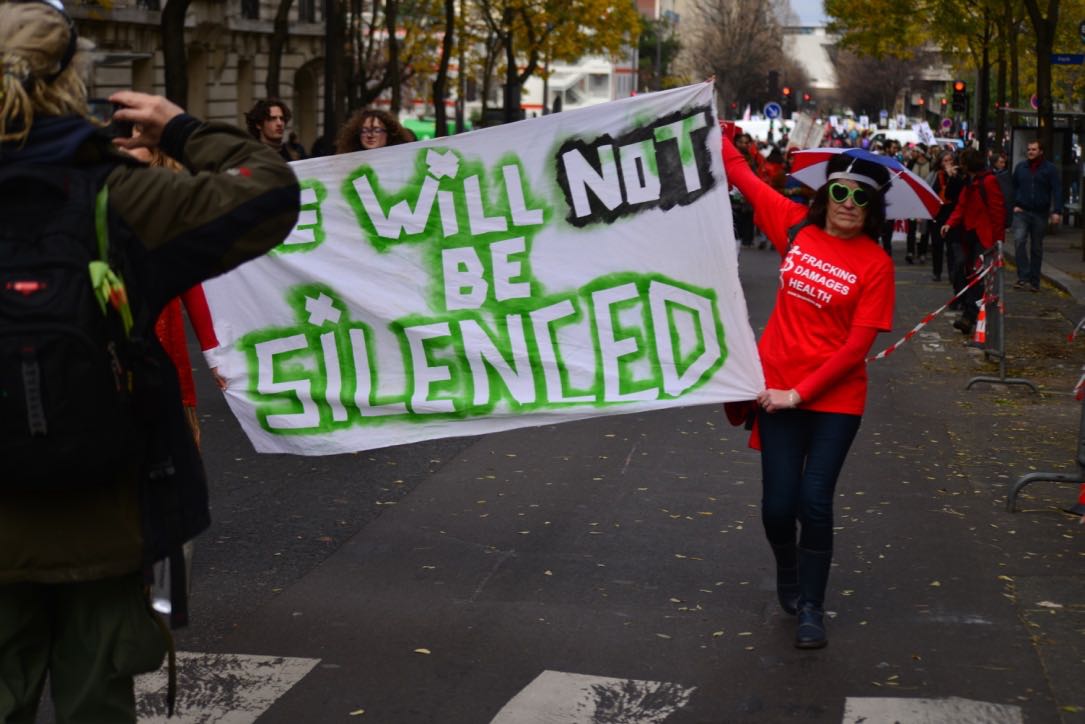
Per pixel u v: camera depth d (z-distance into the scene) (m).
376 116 9.22
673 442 9.73
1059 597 6.30
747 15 99.75
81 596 3.11
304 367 6.30
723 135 6.04
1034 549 7.11
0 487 2.91
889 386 12.49
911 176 5.70
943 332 16.39
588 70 114.00
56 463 2.84
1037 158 21.36
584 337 6.20
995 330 12.68
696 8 106.25
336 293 6.25
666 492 8.24
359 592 6.27
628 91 114.19
